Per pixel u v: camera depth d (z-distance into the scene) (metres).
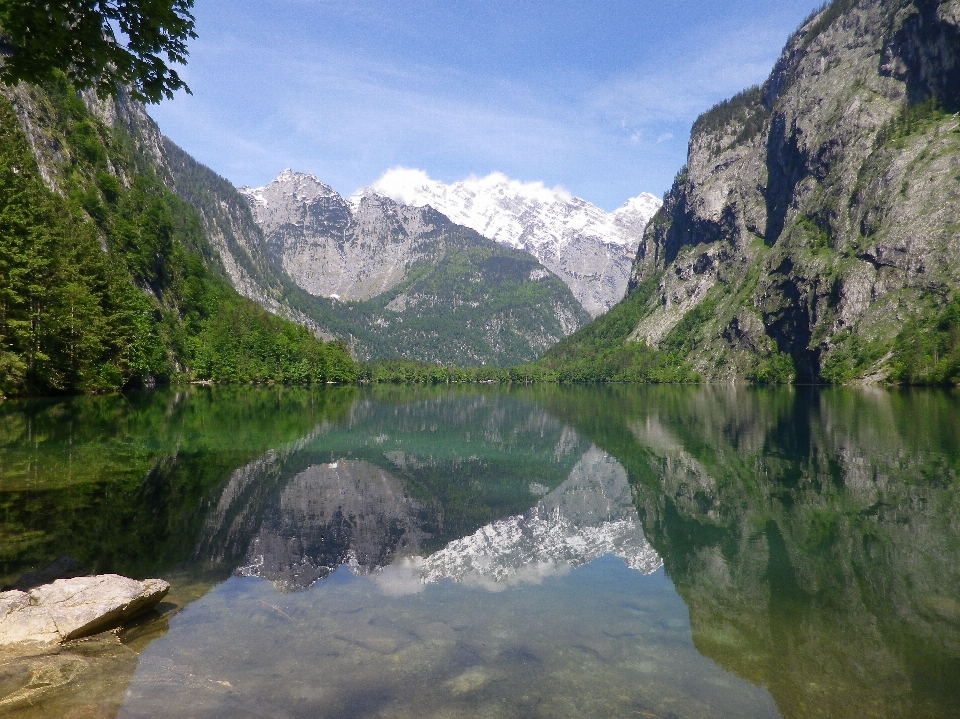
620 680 7.67
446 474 25.72
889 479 21.98
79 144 115.00
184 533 14.31
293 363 151.00
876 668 8.09
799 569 12.47
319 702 6.83
